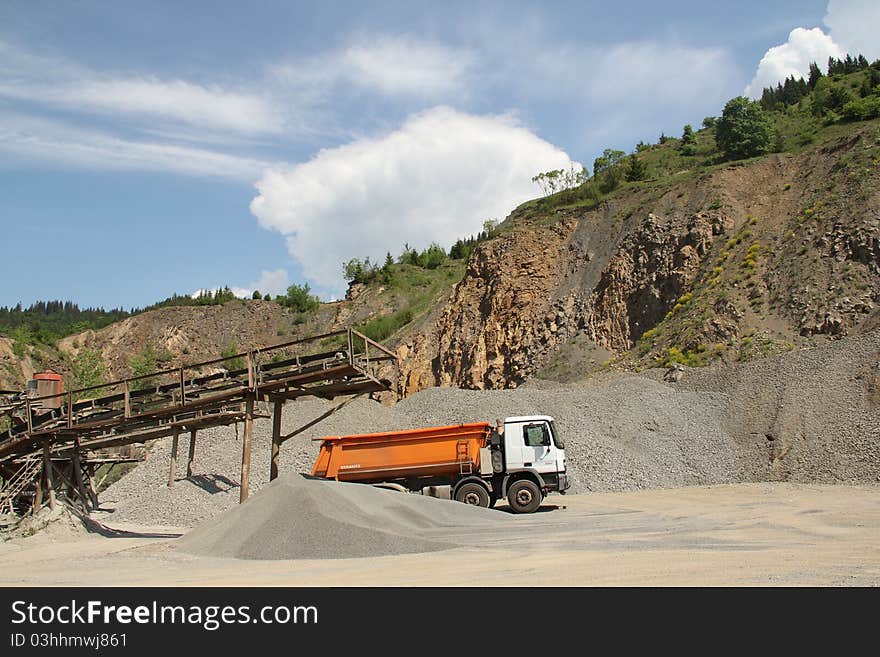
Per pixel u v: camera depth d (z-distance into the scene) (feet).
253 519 54.60
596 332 204.64
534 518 66.49
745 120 245.45
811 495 77.41
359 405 121.49
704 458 102.83
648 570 37.11
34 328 427.74
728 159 249.96
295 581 39.75
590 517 66.28
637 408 115.65
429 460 73.56
